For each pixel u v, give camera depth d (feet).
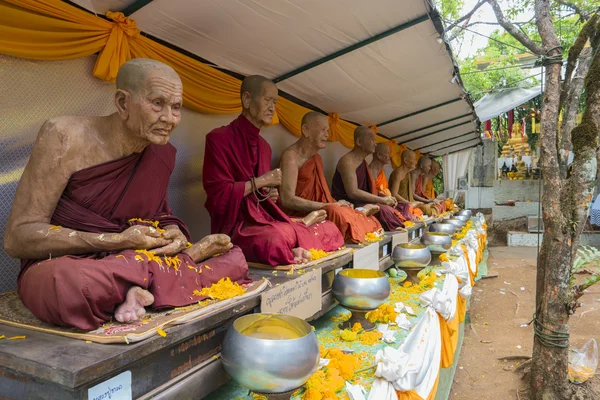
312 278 9.07
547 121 11.59
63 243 5.82
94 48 8.79
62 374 4.26
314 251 10.46
